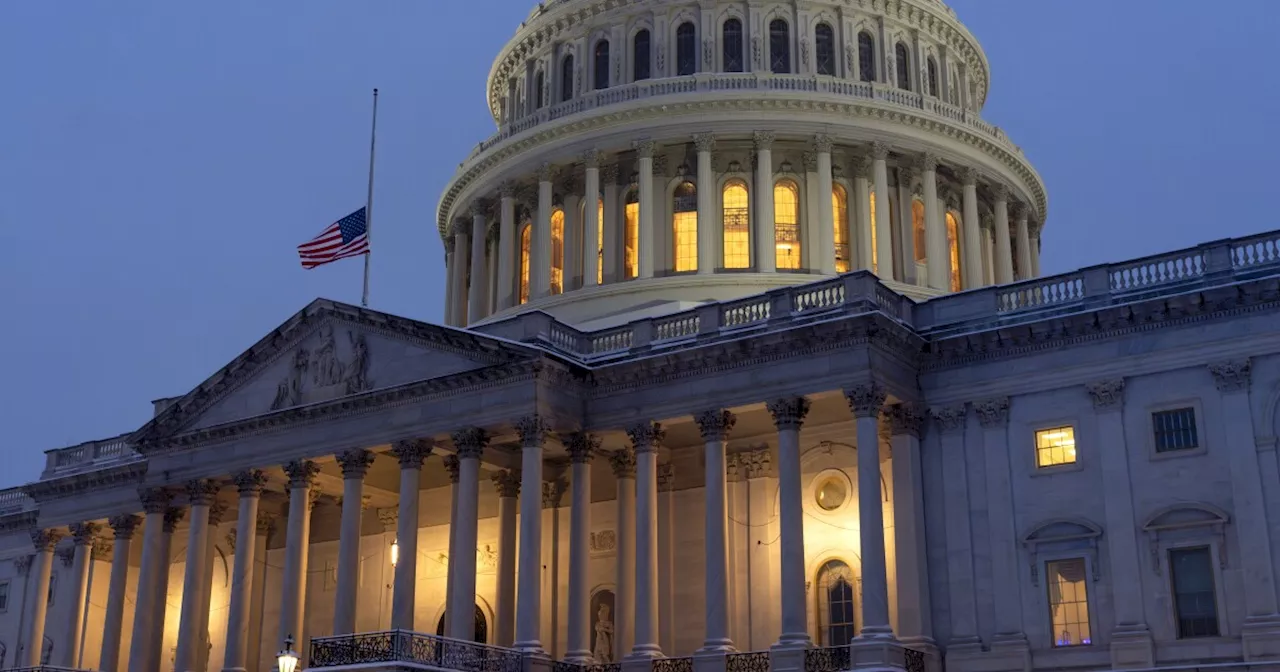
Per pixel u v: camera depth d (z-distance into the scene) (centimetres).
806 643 4706
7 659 7456
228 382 6081
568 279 7362
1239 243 4562
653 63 7506
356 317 5725
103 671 6431
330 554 6638
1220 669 4228
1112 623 4494
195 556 6031
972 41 8038
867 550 4609
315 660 4984
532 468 5103
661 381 5216
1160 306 4569
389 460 5928
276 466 5831
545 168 7450
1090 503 4619
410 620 5262
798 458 4862
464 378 5306
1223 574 4350
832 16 7494
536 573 5047
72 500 7019
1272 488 4322
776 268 6981
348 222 6400
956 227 7500
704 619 5416
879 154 7119
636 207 7300
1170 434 4538
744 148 7200
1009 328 4819
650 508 5134
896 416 4934
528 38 8106
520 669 4888
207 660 6800
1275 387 4381
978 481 4831
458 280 8112
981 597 4725
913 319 5116
